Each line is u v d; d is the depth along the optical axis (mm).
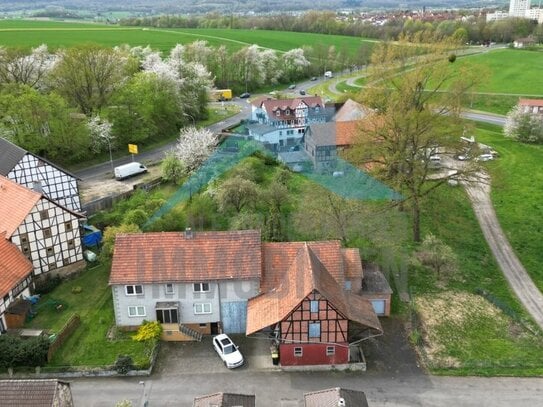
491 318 50250
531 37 197875
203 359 44156
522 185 80062
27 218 52375
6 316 46938
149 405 39250
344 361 43125
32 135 77562
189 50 149375
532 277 58188
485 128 109062
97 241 61062
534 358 44719
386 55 72500
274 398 39844
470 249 62906
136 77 100875
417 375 42406
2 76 96500
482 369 43219
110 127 88562
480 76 63406
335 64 176375
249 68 154000
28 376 41781
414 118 58125
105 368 42094
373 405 39250
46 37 171875
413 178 60594
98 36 182750
